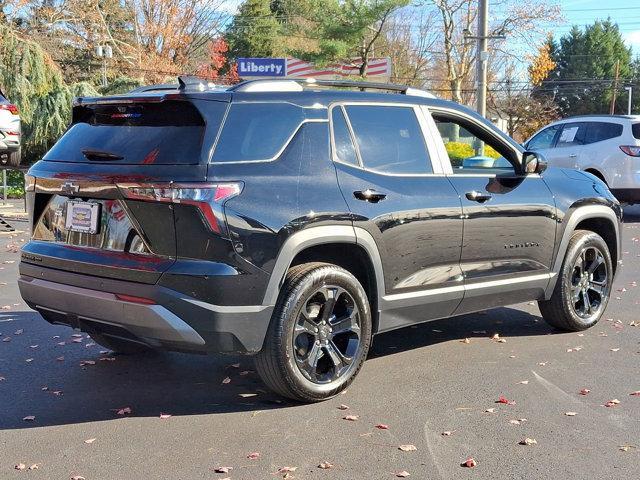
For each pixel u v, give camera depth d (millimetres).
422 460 3857
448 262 5250
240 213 4152
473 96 57281
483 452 3957
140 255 4234
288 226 4305
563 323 6324
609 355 5746
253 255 4180
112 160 4414
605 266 6523
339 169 4699
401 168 5074
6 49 20781
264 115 4492
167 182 4090
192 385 5039
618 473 3715
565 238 6082
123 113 4598
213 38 50156
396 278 4930
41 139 21844
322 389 4613
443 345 6027
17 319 6766
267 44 54219
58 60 36281
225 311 4129
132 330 4238
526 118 62250
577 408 4613
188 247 4109
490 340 6184
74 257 4480
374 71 40250
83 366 5457
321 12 38844
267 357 4395
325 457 3893
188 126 4320
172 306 4090
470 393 4875
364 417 4441
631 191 13656
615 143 13758
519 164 5801
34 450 3980
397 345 6031
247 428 4273
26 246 4879
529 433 4219
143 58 43406
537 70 44031
